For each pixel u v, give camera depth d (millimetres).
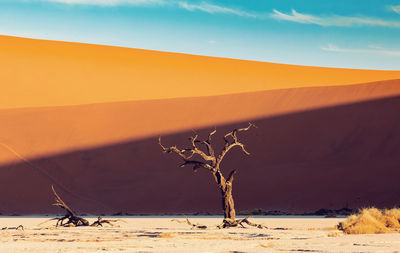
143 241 20031
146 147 71312
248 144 69875
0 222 43000
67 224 33844
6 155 68000
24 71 99875
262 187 62625
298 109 75438
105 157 69688
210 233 24484
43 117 76875
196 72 114250
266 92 82000
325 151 67062
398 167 61219
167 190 64438
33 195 63500
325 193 59375
